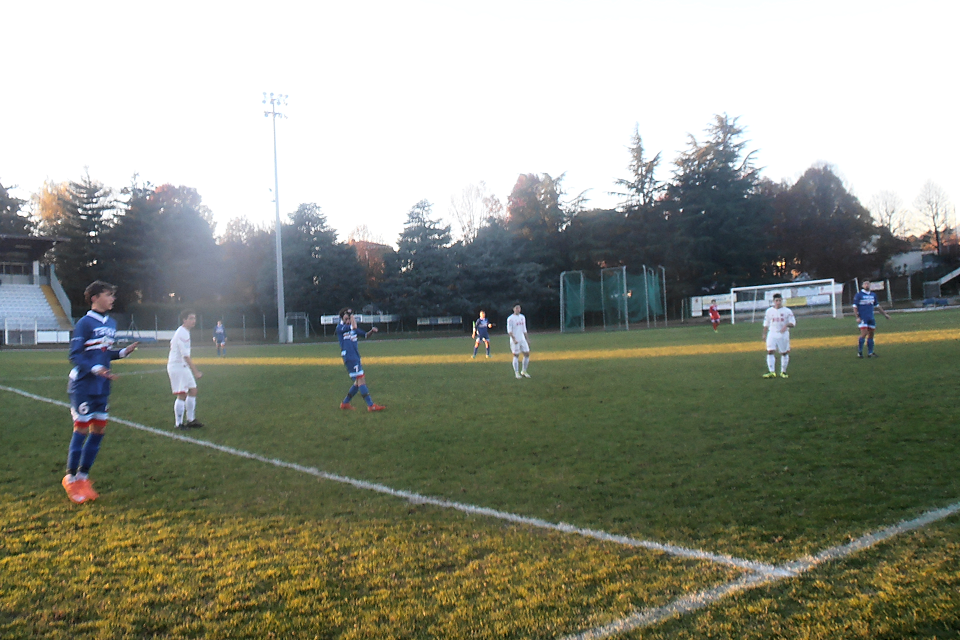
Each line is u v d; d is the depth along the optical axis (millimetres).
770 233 64938
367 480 5961
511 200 69062
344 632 3084
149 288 58594
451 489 5562
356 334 10352
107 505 5336
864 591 3285
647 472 5836
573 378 13602
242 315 57094
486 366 17797
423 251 57406
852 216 64750
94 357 5789
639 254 59281
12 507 5305
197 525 4762
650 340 27328
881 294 65312
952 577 3365
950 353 13953
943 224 76312
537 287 57750
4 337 41812
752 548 3930
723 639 2893
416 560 3965
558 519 4660
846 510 4500
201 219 62031
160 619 3264
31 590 3639
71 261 55469
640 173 61344
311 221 57406
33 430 9078
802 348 17734
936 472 5289
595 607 3254
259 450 7457
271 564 3961
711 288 59500
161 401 12016
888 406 8273
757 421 7883
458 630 3061
